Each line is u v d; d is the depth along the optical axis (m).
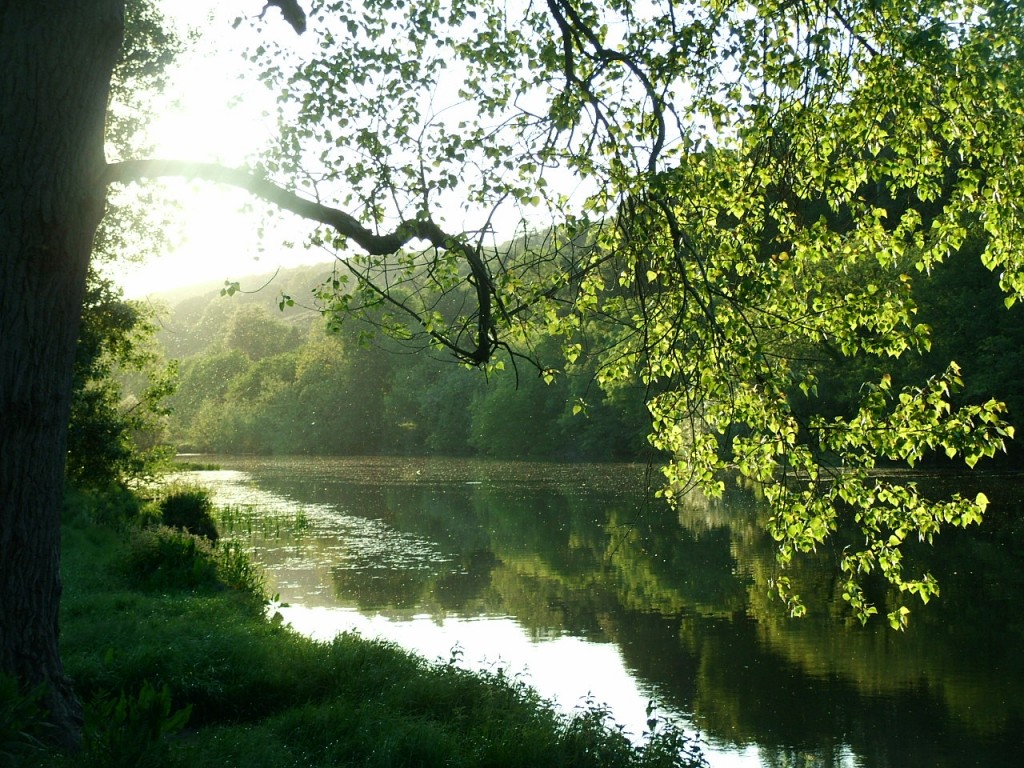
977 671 11.88
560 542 24.62
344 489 45.00
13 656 5.19
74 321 5.41
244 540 25.84
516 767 6.96
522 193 7.20
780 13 7.24
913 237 7.71
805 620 14.84
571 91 7.42
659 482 44.22
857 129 7.26
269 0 7.00
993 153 7.08
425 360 88.25
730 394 7.10
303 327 153.38
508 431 71.69
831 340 7.34
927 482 31.62
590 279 7.65
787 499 7.13
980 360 34.12
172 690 8.07
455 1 8.08
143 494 33.00
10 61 5.06
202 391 121.12
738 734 9.90
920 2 7.36
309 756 6.56
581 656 12.98
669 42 7.26
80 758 4.86
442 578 19.50
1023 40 7.13
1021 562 18.56
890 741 9.65
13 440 5.16
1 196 5.04
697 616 15.36
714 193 7.34
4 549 5.15
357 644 10.08
